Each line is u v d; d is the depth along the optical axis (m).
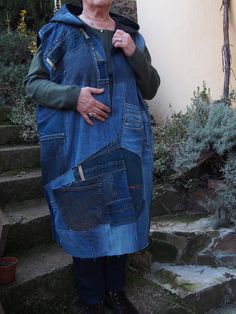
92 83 2.03
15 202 3.08
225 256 2.85
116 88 2.06
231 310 2.58
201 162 3.16
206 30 3.81
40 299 2.33
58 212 2.07
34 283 2.32
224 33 3.50
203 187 3.29
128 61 2.12
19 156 3.45
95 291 2.22
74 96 1.97
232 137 2.99
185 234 2.87
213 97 3.79
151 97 2.29
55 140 2.05
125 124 2.06
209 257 2.86
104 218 2.02
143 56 2.14
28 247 2.71
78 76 2.02
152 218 3.23
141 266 2.76
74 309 2.38
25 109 4.04
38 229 2.75
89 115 2.00
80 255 2.03
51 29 2.10
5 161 3.38
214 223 2.95
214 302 2.57
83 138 2.01
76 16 2.11
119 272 2.29
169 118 4.30
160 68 4.39
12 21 6.07
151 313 2.33
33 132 3.76
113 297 2.28
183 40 4.07
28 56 5.11
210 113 3.22
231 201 2.91
